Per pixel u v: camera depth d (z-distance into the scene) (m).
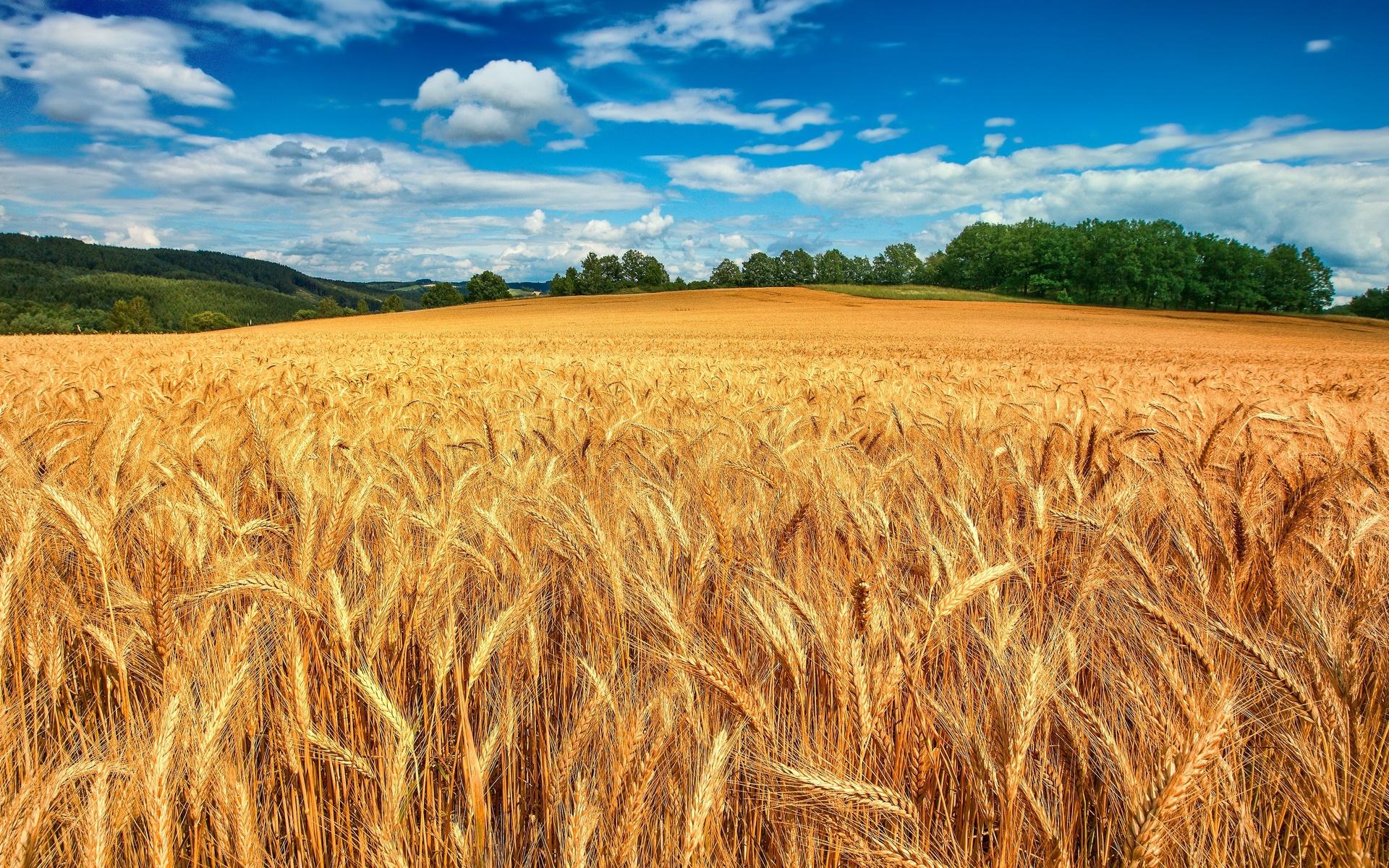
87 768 1.54
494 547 2.97
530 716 2.19
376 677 2.19
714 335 51.75
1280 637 2.41
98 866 1.39
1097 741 1.75
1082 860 1.72
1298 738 1.79
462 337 48.81
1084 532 2.86
